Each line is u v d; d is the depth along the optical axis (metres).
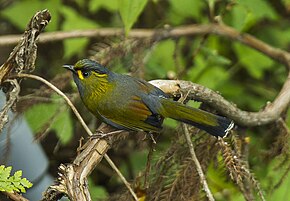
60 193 6.76
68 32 11.60
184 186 8.41
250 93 12.76
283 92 9.71
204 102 8.55
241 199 9.18
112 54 10.69
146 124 8.33
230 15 12.28
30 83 13.07
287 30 13.21
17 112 9.45
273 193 9.17
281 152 9.21
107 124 8.74
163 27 11.92
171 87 8.48
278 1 13.10
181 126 8.56
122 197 8.64
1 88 8.19
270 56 11.76
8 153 8.94
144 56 11.06
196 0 12.20
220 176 9.38
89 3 13.38
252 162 9.83
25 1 12.84
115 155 12.30
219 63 11.94
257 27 13.11
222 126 7.75
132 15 9.52
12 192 7.05
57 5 12.78
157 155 9.36
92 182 11.48
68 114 10.54
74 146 12.59
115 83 8.53
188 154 8.62
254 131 10.20
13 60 7.90
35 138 9.52
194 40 12.72
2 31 14.41
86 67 8.59
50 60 13.79
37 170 9.82
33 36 7.74
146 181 8.29
